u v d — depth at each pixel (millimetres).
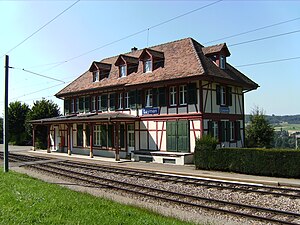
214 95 23922
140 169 20578
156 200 11719
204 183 15133
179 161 22438
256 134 31266
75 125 34688
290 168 15938
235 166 18062
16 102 54062
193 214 9680
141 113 26750
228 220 9023
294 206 10484
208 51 25906
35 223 7625
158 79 24453
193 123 22953
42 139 44781
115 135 27516
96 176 17594
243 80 26906
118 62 29797
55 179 17094
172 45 28125
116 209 9281
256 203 11031
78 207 9383
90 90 31625
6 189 12117
